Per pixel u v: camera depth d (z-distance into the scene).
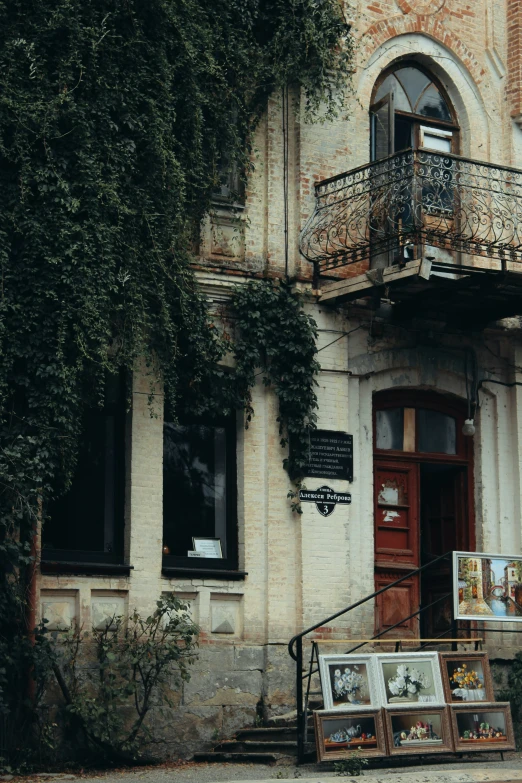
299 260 16.66
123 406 15.54
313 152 17.00
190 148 15.31
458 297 16.69
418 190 15.62
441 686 13.95
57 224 14.05
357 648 16.16
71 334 14.07
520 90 18.78
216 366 15.71
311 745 14.31
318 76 16.66
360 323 17.05
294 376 16.22
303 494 16.17
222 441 16.34
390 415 17.66
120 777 13.29
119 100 14.61
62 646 14.41
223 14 15.97
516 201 16.84
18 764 13.61
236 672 15.53
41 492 13.74
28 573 14.02
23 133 14.02
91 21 14.53
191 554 15.89
